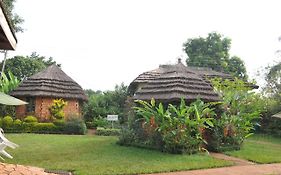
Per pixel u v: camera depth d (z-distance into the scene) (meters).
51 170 9.25
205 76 26.44
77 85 27.08
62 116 24.69
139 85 26.19
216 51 43.72
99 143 15.97
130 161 11.31
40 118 24.52
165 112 13.71
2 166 7.31
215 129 14.84
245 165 11.55
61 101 25.00
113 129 22.69
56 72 26.81
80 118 24.38
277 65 27.86
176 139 13.18
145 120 14.71
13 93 24.58
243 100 19.17
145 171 9.73
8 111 24.52
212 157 12.80
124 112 27.14
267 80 27.88
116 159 11.65
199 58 43.00
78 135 21.36
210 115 14.61
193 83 15.41
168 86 15.16
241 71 42.31
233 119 15.26
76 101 26.42
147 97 15.35
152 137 14.20
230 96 16.39
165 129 13.55
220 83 21.25
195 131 13.69
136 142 14.84
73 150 13.59
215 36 44.44
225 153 14.20
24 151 13.05
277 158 13.01
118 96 32.12
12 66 36.25
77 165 10.29
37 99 24.69
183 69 16.17
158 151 13.65
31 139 17.23
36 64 37.72
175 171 10.10
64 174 8.88
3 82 25.19
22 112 24.73
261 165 11.66
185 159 12.00
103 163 10.80
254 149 15.55
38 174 7.21
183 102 13.62
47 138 17.95
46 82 25.33
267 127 24.08
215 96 15.46
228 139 14.98
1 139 6.38
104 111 29.89
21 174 6.89
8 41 5.97
